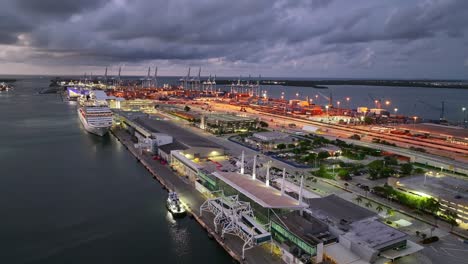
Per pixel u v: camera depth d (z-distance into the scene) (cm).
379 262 8994
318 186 15512
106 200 14775
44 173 18612
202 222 12219
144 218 13038
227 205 12444
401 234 9662
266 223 10931
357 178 16788
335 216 10888
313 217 10706
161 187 16250
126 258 10462
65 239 11612
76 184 16825
